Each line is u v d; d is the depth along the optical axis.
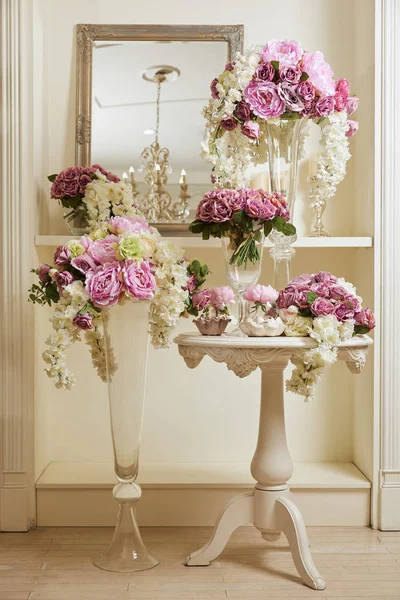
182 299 2.42
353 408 3.38
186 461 3.38
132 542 2.58
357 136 3.28
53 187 2.89
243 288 2.52
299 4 3.35
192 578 2.44
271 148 2.54
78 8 3.31
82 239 2.37
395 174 2.96
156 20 3.32
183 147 3.29
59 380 2.33
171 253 2.41
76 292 2.28
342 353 2.39
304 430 3.41
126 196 2.71
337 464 3.36
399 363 2.97
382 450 2.98
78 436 3.37
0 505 2.97
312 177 3.06
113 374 2.46
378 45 2.97
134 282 2.27
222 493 3.03
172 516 3.04
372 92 3.01
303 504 3.03
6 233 2.97
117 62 3.29
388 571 2.51
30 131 3.01
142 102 3.29
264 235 2.46
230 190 2.42
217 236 2.47
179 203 3.28
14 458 2.97
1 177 2.98
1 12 2.97
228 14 3.33
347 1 3.35
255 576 2.46
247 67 2.47
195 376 3.38
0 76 2.98
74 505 3.04
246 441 3.39
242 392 3.39
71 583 2.39
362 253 3.20
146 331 2.46
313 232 3.21
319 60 2.48
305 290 2.39
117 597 2.27
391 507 2.97
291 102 2.43
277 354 2.31
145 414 3.37
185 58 3.29
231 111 2.50
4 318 2.97
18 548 2.75
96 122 3.28
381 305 2.98
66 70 3.32
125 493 2.56
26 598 2.26
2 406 2.97
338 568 2.54
